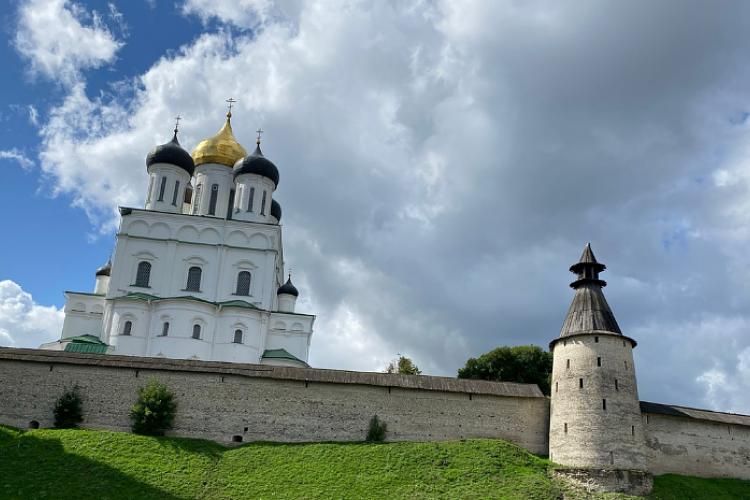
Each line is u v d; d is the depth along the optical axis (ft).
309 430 179.52
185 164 282.77
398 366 282.36
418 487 152.46
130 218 266.16
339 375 186.91
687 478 177.88
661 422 185.06
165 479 150.41
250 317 251.60
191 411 178.70
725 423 189.78
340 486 151.94
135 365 182.19
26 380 178.40
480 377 255.70
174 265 260.83
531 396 185.98
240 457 165.48
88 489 142.61
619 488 160.56
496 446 172.45
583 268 190.80
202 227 269.85
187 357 238.89
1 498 135.33
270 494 147.13
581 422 168.76
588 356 175.22
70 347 229.25
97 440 163.63
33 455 154.61
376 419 181.06
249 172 284.82
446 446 172.45
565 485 160.76
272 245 273.13
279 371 186.39
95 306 260.42
